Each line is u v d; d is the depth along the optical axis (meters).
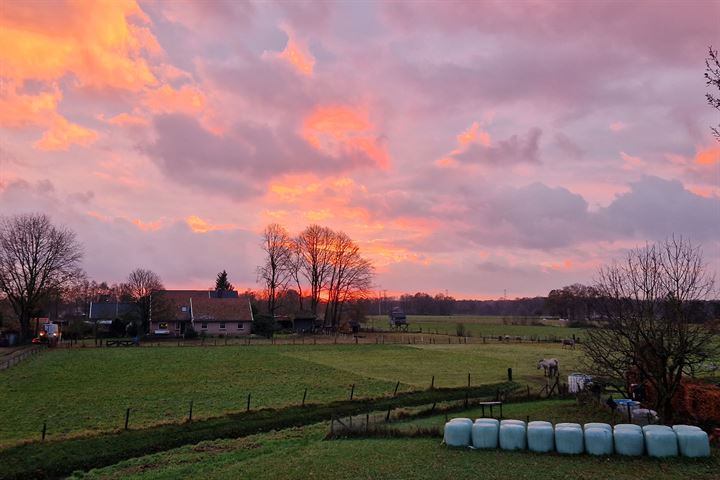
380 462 23.38
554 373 55.19
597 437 23.58
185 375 52.53
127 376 51.47
